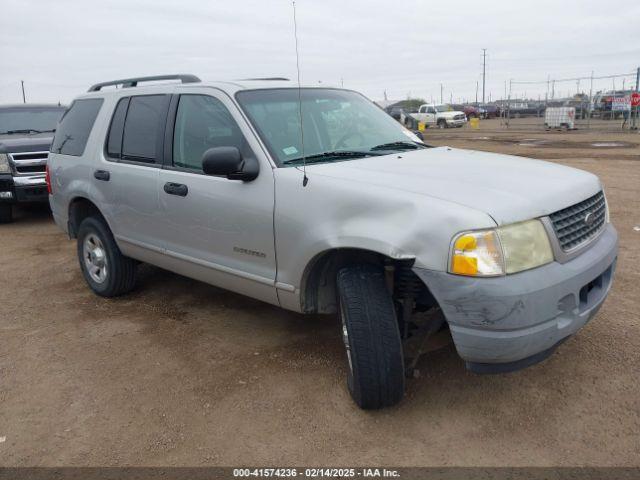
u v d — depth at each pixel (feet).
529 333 9.23
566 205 10.26
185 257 14.17
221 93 13.51
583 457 9.38
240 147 12.66
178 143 14.34
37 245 25.50
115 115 16.70
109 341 14.62
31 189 29.30
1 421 11.22
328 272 11.73
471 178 10.73
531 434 10.04
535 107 159.02
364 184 10.59
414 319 11.80
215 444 10.23
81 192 17.30
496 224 9.18
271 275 12.14
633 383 11.37
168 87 15.16
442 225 9.35
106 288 17.42
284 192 11.56
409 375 11.28
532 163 12.66
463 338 9.37
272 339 14.25
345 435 10.28
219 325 15.29
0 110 34.83
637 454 9.37
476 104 185.78
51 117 35.45
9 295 18.56
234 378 12.43
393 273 10.41
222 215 12.84
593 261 10.34
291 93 14.12
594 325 14.03
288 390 11.82
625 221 24.90
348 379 11.32
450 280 9.26
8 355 14.05
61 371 13.11
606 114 103.35
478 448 9.75
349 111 14.74
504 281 9.11
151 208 14.87
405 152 13.41
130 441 10.42
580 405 10.76
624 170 40.78
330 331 14.56
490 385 11.59
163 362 13.34
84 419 11.17
